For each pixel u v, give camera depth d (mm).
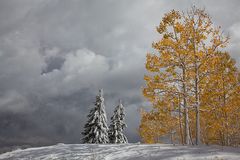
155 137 30547
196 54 19328
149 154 15281
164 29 20953
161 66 20250
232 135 25797
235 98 21906
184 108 20531
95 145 20078
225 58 22672
